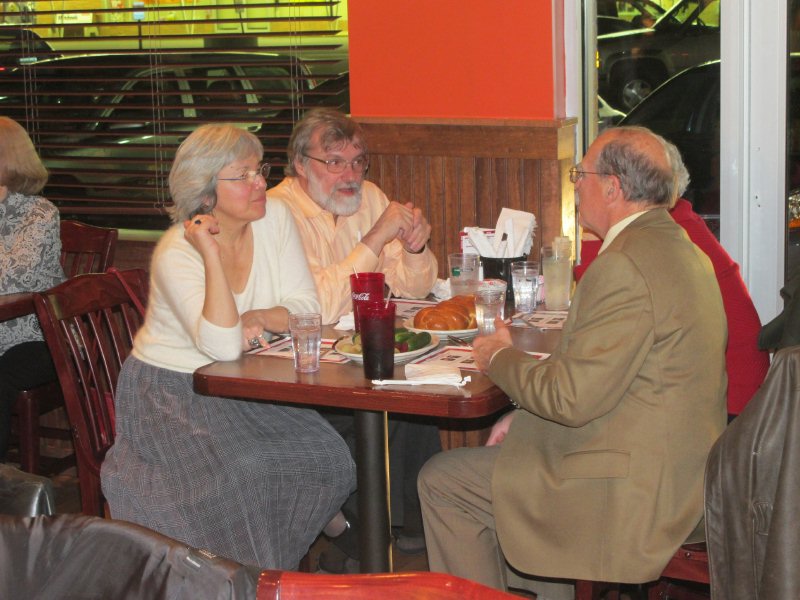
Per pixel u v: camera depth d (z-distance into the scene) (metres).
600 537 1.97
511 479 2.06
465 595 0.96
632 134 2.09
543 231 3.21
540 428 2.10
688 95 3.18
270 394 2.03
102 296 2.67
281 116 3.55
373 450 2.19
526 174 3.21
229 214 2.34
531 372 1.96
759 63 3.04
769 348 2.49
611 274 1.92
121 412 2.41
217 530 2.22
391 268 2.93
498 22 3.16
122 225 3.87
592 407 1.90
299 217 2.85
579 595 2.11
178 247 2.34
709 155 3.18
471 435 3.32
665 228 2.03
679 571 2.02
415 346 2.18
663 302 1.92
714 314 2.02
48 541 1.02
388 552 2.26
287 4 3.39
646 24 3.20
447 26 3.22
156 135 3.62
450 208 3.32
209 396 2.23
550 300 2.63
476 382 2.01
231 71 3.56
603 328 1.90
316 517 2.39
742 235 3.14
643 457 1.95
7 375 3.06
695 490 1.96
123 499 2.27
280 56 3.50
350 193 2.84
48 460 3.56
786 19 2.98
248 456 2.26
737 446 1.75
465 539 2.22
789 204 3.09
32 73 3.76
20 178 3.19
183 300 2.29
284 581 0.99
